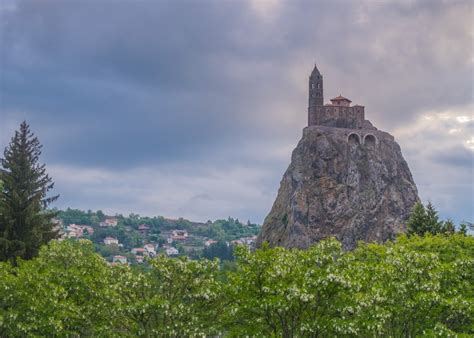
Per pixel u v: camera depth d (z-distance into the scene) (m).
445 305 43.25
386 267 44.66
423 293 41.94
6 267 48.22
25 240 74.50
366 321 40.00
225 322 43.56
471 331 48.44
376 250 56.34
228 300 43.78
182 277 44.09
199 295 43.22
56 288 45.31
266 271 40.81
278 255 42.56
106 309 45.25
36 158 81.44
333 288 40.25
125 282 43.78
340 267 42.44
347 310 40.25
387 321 45.84
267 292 40.53
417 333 46.56
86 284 49.97
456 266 48.94
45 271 50.03
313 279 39.56
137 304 41.22
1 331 44.31
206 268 44.56
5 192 77.75
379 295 41.91
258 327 42.06
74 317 47.25
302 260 42.78
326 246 43.31
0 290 44.44
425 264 44.22
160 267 43.69
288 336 41.12
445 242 57.91
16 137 80.62
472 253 56.12
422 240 60.53
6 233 73.00
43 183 80.62
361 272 44.00
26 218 75.25
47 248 57.12
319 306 42.00
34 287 45.53
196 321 42.75
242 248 42.44
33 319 43.72
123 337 44.31
